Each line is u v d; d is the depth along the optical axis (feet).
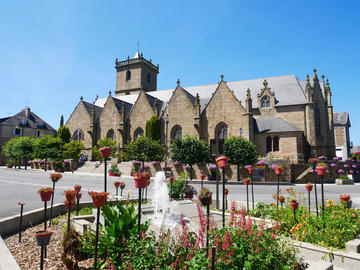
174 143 107.65
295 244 20.16
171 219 25.76
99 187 73.56
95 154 149.89
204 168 105.50
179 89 146.20
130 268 13.57
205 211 29.89
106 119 170.81
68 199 20.84
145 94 160.97
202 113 138.41
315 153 127.85
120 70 226.79
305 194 67.15
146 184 16.07
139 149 118.62
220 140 24.62
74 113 184.65
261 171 102.47
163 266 13.52
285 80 149.59
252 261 12.89
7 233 25.11
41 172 128.98
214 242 13.97
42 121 258.98
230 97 133.39
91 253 16.61
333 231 21.20
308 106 132.26
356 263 17.63
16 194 54.80
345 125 211.41
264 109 141.28
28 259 18.34
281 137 123.13
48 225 27.99
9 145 175.94
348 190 77.05
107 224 18.21
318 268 15.38
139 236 15.84
